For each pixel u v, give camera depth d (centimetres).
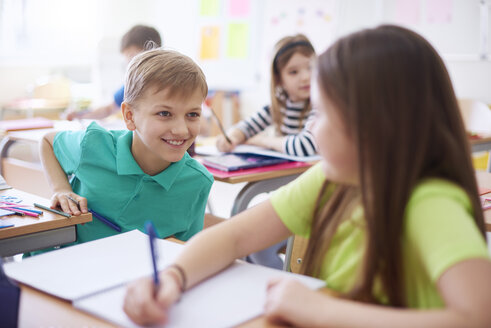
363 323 54
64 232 111
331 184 78
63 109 485
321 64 62
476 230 56
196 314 64
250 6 420
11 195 128
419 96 59
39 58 518
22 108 449
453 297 51
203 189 134
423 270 62
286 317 59
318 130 63
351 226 76
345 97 59
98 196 125
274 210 82
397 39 60
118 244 88
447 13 382
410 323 52
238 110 500
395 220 59
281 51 218
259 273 77
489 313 49
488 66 367
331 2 400
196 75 121
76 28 539
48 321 63
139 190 125
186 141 124
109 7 557
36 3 513
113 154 127
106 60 541
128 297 63
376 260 61
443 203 58
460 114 62
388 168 59
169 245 88
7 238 103
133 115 124
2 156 239
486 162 321
